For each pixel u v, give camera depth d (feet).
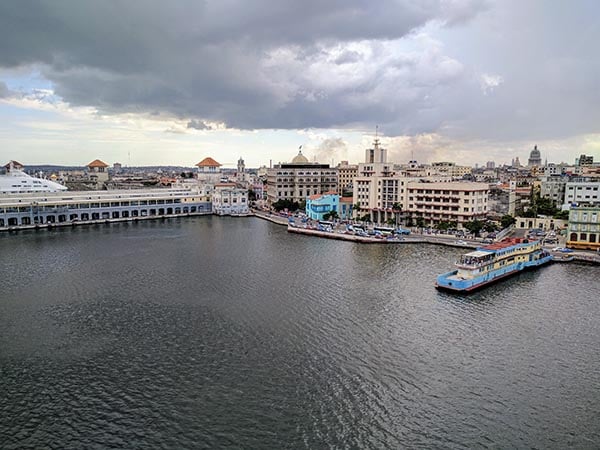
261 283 389.60
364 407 201.36
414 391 213.87
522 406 203.00
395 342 265.54
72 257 504.43
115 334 277.85
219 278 407.44
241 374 228.84
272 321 297.74
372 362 241.14
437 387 217.56
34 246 576.61
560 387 218.38
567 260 474.08
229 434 183.52
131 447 176.55
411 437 181.98
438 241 583.17
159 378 225.35
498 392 213.46
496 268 397.80
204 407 201.36
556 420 193.26
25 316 308.81
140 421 192.13
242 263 471.62
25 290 369.91
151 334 277.64
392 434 183.62
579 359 245.65
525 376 228.02
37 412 198.80
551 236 585.63
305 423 190.19
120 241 619.26
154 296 352.28
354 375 227.81
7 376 228.22
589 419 194.08
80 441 180.24
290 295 353.51
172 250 549.13
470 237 607.78
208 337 272.72
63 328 287.89
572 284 387.96
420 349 256.52
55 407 202.39
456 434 183.83
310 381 222.07
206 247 571.28
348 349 256.11
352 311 316.81
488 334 277.64
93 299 345.31
